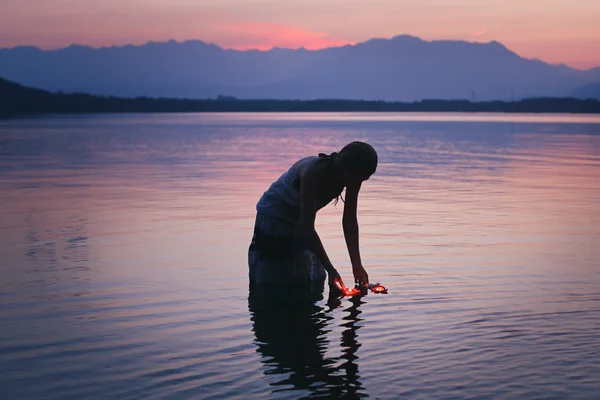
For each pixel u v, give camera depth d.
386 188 10.57
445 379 2.56
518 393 2.41
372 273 4.62
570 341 3.01
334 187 4.37
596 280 4.32
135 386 2.53
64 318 3.51
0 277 4.48
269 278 4.39
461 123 56.22
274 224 4.44
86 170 13.70
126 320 3.47
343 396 2.41
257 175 12.69
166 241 5.88
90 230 6.45
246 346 3.01
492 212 7.74
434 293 4.02
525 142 25.94
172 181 11.49
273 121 63.88
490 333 3.15
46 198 9.06
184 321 3.45
